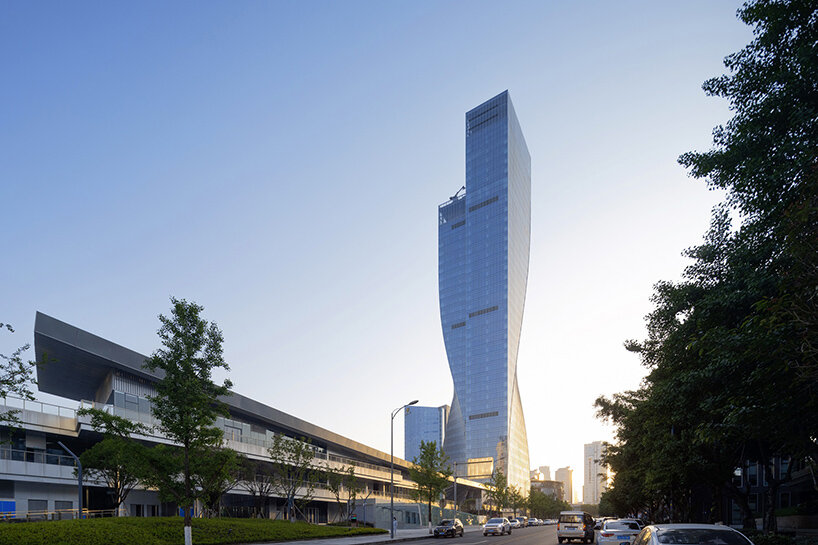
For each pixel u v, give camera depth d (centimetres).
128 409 4475
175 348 2730
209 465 3180
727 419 1357
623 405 4009
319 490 6812
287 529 3888
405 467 10862
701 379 1650
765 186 1259
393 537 4528
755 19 1300
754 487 5344
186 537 2664
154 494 4738
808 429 1356
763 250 1372
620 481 5553
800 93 1253
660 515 6344
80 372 5550
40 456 3750
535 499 16988
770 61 1370
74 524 2655
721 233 1797
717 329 1245
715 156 1485
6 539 2264
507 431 18975
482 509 14850
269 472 5594
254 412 6388
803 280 880
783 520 4656
